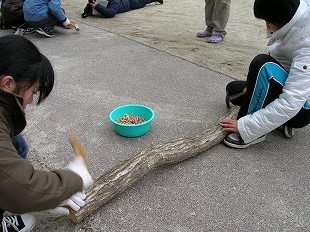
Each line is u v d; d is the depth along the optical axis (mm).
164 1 7672
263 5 1892
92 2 5754
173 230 1577
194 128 2438
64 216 1648
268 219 1647
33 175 1059
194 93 2988
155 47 4277
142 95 2939
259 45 4484
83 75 3352
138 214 1666
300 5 1841
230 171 1984
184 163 2057
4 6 4816
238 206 1723
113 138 2295
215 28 4586
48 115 2592
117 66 3604
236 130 2166
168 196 1782
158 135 2342
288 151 2182
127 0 6520
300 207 1724
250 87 2125
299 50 1929
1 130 1076
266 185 1873
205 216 1658
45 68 1170
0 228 1368
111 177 1699
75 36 4758
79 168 1211
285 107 1954
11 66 1064
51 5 4469
